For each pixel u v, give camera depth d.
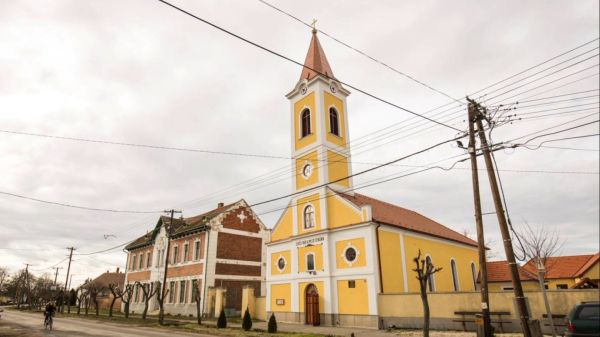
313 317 27.50
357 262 26.38
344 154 32.78
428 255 31.73
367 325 24.78
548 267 34.62
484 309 16.78
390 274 26.58
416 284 28.97
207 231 39.88
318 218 29.70
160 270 46.88
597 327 12.14
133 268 54.94
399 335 20.75
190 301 39.78
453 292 22.20
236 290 39.91
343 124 33.88
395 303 24.14
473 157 17.86
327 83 33.66
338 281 27.19
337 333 22.25
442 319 22.25
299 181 32.38
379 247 26.48
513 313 19.89
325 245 28.41
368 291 25.27
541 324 18.86
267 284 32.78
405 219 33.72
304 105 33.84
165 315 40.72
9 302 106.12
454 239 36.03
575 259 34.53
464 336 19.45
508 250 15.94
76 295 72.25
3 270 115.50
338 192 29.44
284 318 30.27
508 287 34.50
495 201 16.66
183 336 21.36
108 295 64.81
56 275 81.06
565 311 18.34
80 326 29.05
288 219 32.62
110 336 21.41
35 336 21.52
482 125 17.66
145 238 54.12
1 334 22.53
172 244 45.91
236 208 42.78
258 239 43.88
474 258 39.56
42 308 68.25
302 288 29.31
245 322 25.12
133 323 31.34
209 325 28.47
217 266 39.12
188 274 41.16
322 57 35.19
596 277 32.16
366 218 26.70
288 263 31.41
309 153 31.95
